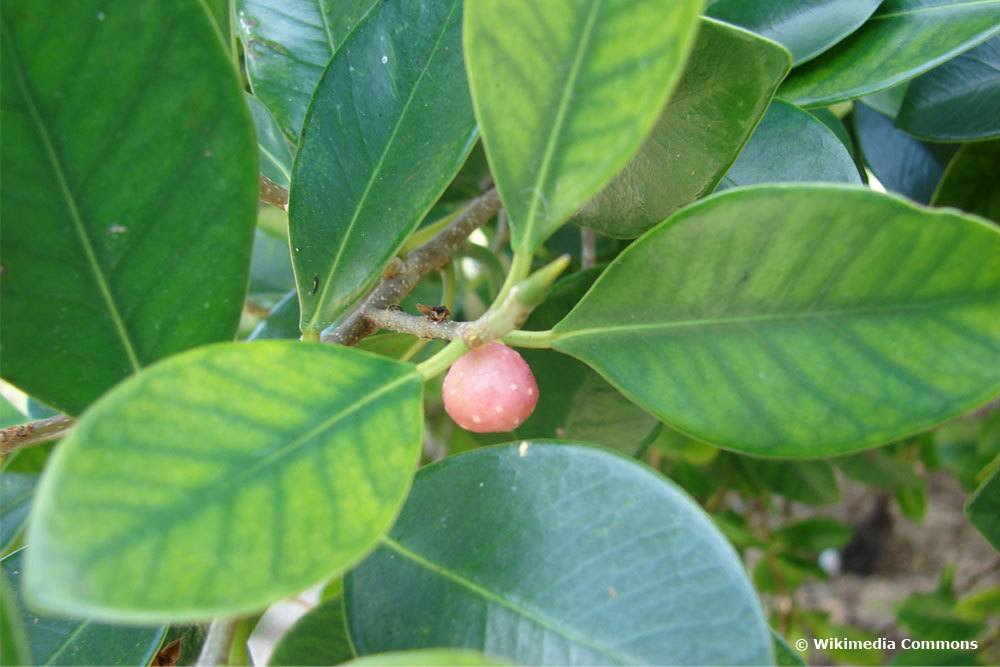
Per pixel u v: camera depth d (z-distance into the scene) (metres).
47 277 0.12
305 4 0.18
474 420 0.13
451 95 0.15
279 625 0.36
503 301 0.12
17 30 0.11
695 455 0.31
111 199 0.12
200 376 0.11
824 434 0.12
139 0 0.11
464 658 0.09
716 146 0.15
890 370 0.12
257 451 0.11
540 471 0.13
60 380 0.13
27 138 0.11
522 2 0.11
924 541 0.48
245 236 0.12
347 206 0.15
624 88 0.11
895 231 0.12
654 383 0.13
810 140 0.16
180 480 0.10
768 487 0.33
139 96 0.11
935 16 0.16
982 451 0.32
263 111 0.19
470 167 0.22
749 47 0.14
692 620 0.11
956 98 0.18
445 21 0.15
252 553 0.10
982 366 0.12
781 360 0.12
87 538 0.09
